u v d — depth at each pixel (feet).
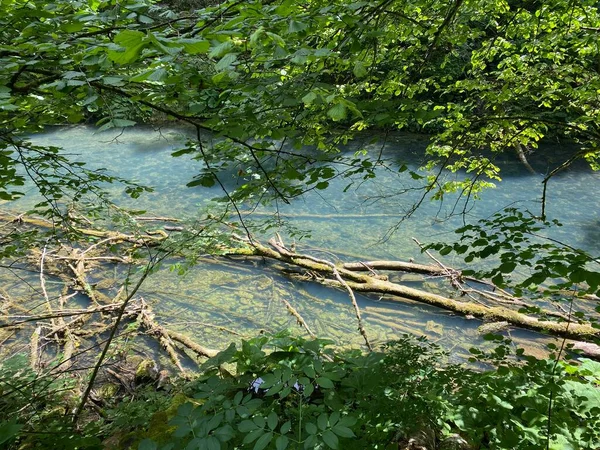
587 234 27.30
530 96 14.48
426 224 29.68
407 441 7.32
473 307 20.43
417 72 9.82
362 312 21.06
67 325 18.88
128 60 3.87
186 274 24.20
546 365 8.06
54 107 7.88
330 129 9.61
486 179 36.32
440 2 11.44
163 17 6.45
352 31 5.97
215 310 21.09
